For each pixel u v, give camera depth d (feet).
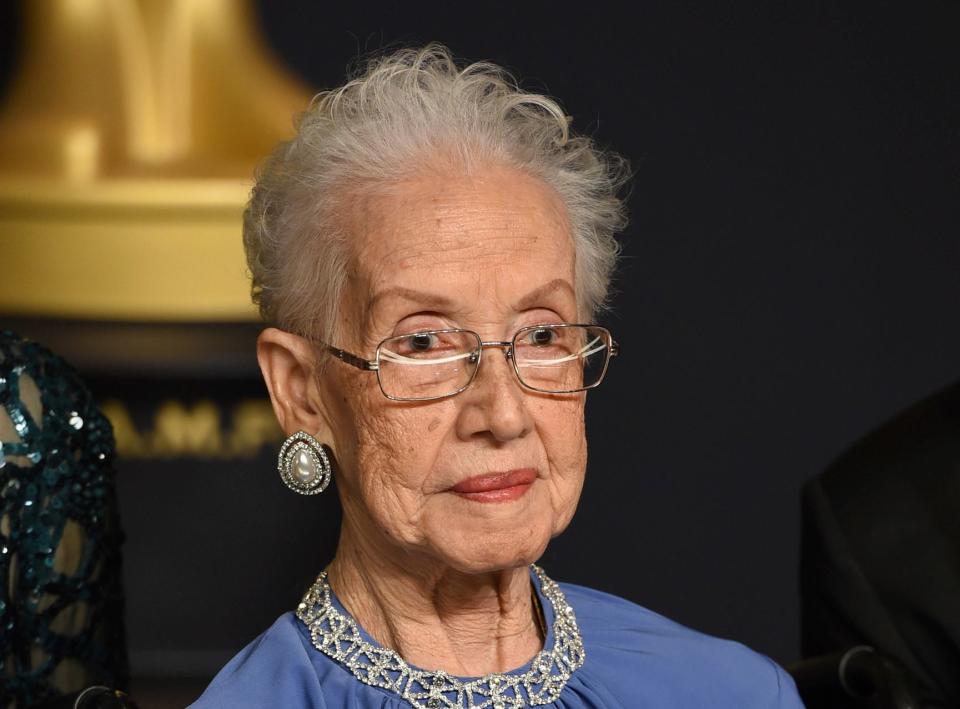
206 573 25.53
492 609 10.57
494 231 9.88
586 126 28.19
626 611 12.04
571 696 10.75
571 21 28.17
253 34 26.94
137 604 25.38
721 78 28.37
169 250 25.62
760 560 28.35
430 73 10.62
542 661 10.72
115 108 26.32
